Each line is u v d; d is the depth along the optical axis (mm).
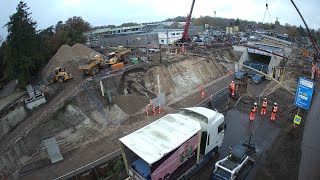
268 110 28141
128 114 27781
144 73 35500
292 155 19516
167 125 16000
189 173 16812
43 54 44250
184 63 41219
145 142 14273
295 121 24188
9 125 27750
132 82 33156
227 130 23781
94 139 23453
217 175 16000
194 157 16469
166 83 35906
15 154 21109
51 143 19812
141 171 14414
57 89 32219
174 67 39125
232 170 15812
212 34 88750
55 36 52344
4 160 20734
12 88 44438
